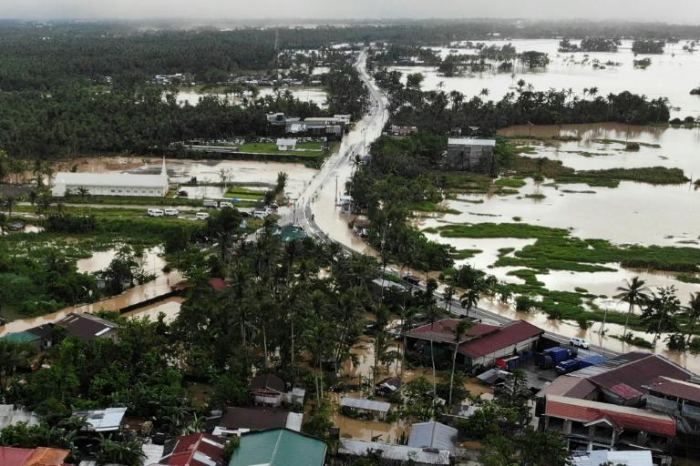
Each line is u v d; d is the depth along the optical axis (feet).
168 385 398.42
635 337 538.47
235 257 596.29
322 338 423.64
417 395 417.49
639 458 344.08
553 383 428.15
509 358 483.10
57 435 337.31
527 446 334.24
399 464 344.69
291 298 444.55
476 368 468.34
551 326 558.56
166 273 633.61
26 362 418.51
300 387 425.28
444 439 363.76
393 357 451.94
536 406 406.21
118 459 327.47
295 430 363.35
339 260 594.24
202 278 542.16
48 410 358.23
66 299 559.79
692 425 378.12
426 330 494.18
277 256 554.46
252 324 452.35
